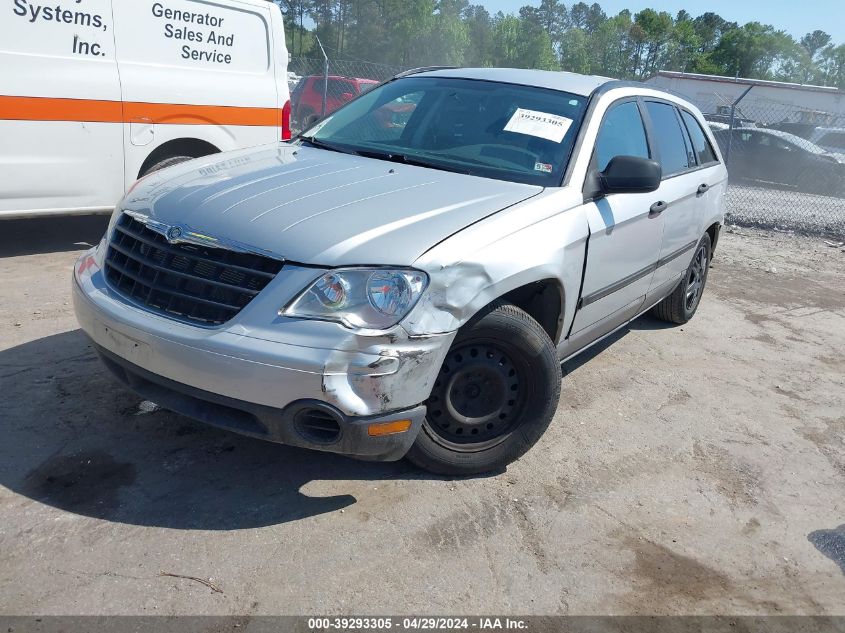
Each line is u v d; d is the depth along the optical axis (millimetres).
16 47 5527
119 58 6082
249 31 6934
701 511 3447
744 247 10094
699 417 4426
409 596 2701
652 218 4430
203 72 6645
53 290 5320
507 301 3348
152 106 6293
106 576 2631
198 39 6559
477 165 3799
